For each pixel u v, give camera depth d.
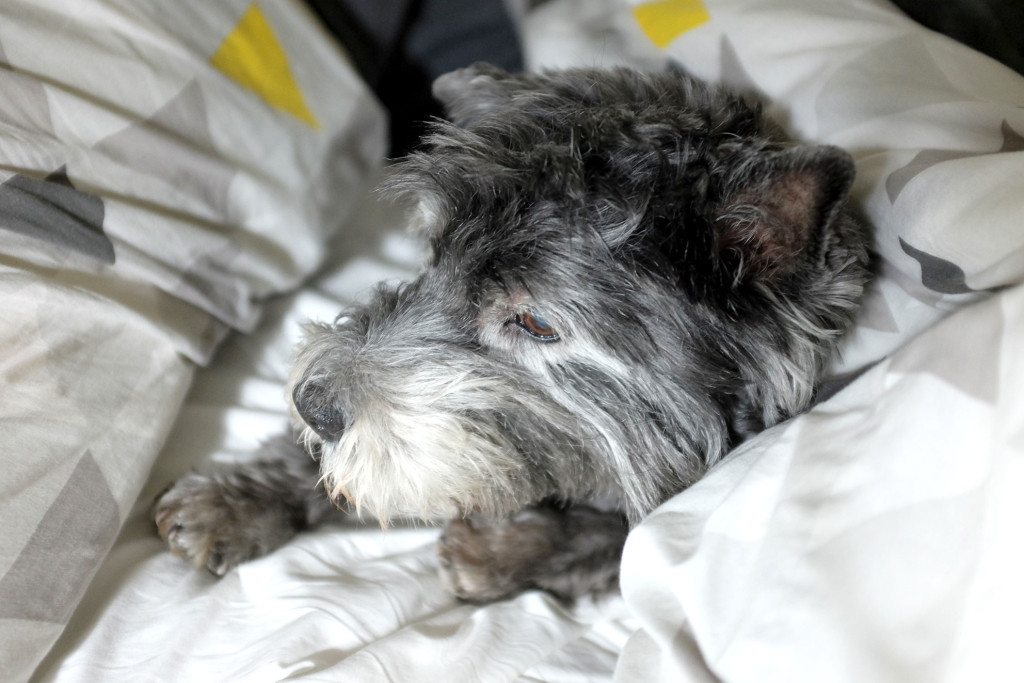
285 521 0.42
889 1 0.46
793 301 0.38
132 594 0.38
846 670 0.27
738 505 0.32
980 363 0.29
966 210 0.33
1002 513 0.27
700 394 0.38
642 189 0.37
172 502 0.40
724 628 0.30
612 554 0.40
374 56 0.58
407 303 0.40
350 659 0.34
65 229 0.39
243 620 0.37
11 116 0.39
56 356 0.37
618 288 0.37
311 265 0.50
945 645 0.26
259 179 0.47
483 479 0.38
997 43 0.45
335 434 0.39
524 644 0.36
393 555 0.42
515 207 0.38
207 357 0.44
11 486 0.35
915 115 0.38
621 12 0.50
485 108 0.45
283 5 0.51
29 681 0.34
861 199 0.37
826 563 0.29
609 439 0.39
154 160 0.43
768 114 0.43
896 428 0.30
